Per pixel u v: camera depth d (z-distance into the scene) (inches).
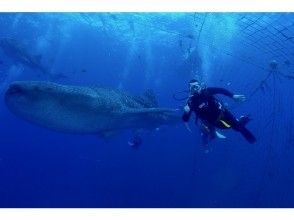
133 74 1534.2
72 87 250.1
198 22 631.8
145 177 601.0
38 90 226.5
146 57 1074.1
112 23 772.6
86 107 253.8
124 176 624.4
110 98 276.1
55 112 243.9
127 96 311.7
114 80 1651.1
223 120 233.9
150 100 348.2
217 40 668.7
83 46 1075.9
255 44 577.3
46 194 607.2
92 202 528.7
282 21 561.0
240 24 587.2
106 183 610.2
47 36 917.8
